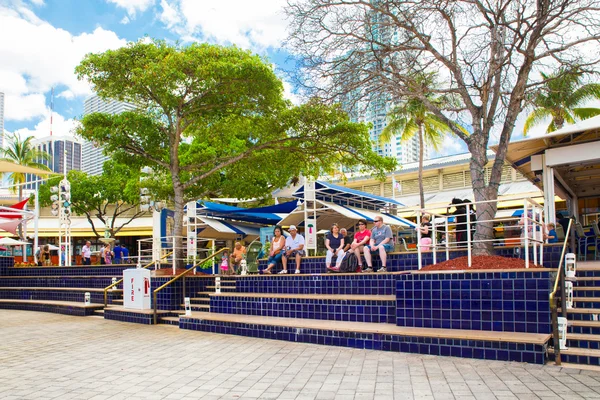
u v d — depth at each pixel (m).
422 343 7.97
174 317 13.01
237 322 10.59
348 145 16.09
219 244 24.02
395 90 10.98
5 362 8.23
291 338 9.59
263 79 14.80
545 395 5.54
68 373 7.33
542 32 9.91
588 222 17.80
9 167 18.22
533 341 7.06
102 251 24.11
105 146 16.75
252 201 26.61
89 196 31.62
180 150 25.39
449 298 8.41
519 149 12.68
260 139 16.75
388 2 10.51
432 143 29.84
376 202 22.77
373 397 5.70
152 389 6.33
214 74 14.24
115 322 13.59
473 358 7.49
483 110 10.42
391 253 12.00
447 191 29.77
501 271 7.96
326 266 12.37
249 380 6.69
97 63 14.80
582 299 8.33
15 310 17.83
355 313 9.88
